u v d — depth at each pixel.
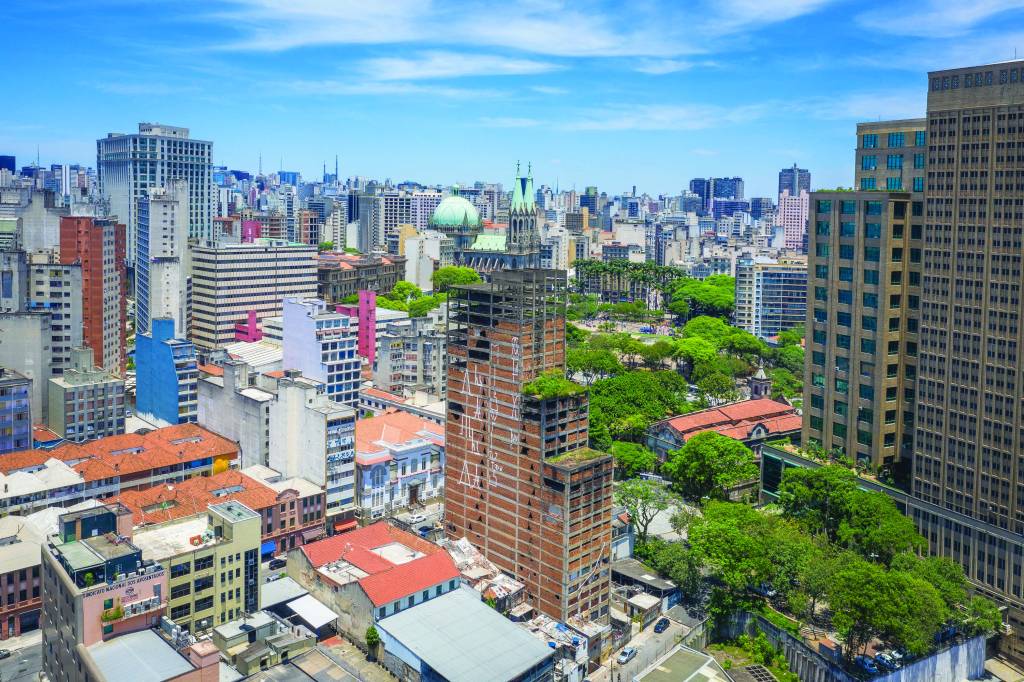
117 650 157.62
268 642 184.88
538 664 181.62
